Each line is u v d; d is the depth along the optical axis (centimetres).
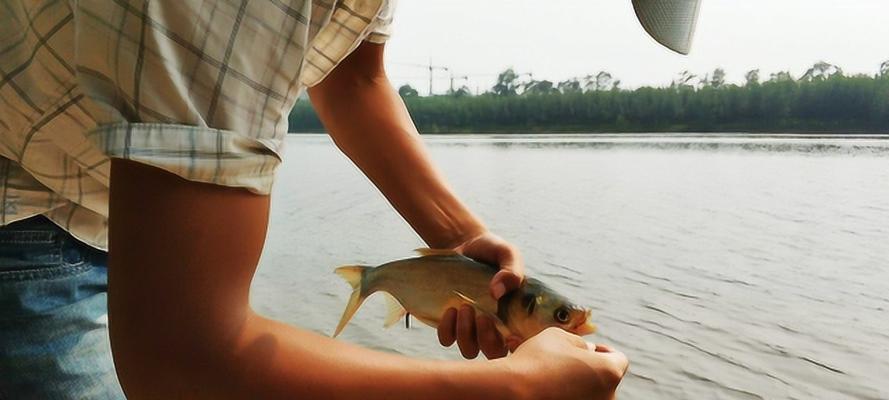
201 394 60
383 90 132
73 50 69
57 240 97
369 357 68
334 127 131
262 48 62
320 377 64
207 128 59
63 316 100
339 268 140
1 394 100
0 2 77
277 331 65
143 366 59
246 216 62
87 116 73
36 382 100
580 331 115
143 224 58
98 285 105
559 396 73
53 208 94
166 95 58
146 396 60
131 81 58
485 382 69
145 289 58
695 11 81
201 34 59
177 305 58
